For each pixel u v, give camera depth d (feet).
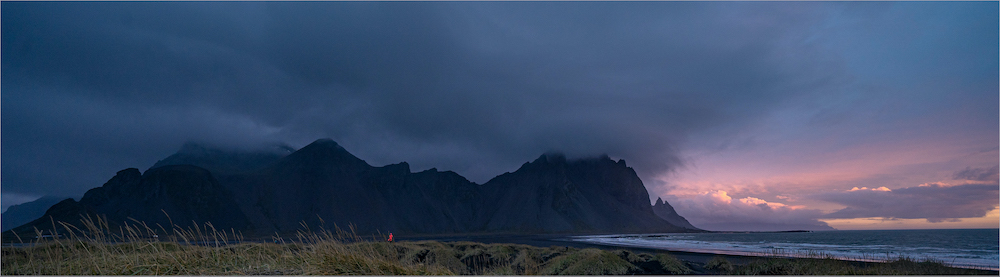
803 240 402.72
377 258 29.78
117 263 26.89
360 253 29.53
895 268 63.57
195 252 28.37
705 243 347.97
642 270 73.87
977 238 408.26
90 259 26.71
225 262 28.09
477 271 61.11
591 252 76.54
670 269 78.48
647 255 94.84
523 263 75.05
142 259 27.48
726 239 483.92
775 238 497.46
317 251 29.19
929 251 205.05
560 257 76.43
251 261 28.30
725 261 86.53
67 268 25.79
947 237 456.04
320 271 26.61
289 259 28.89
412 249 68.54
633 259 89.10
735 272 71.41
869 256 162.50
